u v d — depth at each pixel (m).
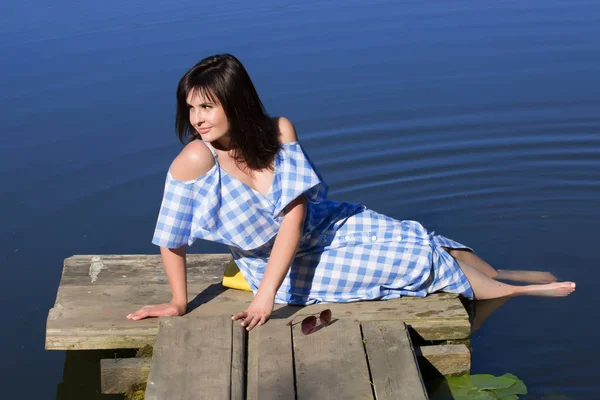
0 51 8.48
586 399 3.39
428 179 5.74
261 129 3.38
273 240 3.63
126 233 5.25
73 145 6.45
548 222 5.08
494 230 5.01
